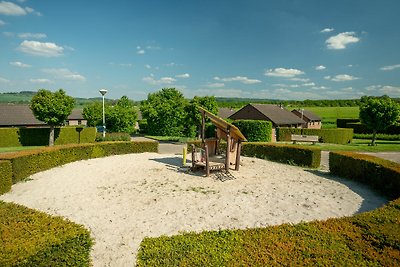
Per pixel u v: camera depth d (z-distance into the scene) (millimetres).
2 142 29766
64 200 10422
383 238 5215
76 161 18375
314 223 6008
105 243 7152
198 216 8992
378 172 12141
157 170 15594
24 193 11242
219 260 4645
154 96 56750
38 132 31938
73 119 57406
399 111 31250
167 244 5281
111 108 42469
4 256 4156
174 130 49281
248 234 5566
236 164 15633
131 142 22219
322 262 4504
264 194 11375
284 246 5027
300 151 17766
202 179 13664
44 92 28266
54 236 4879
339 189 12242
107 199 10562
